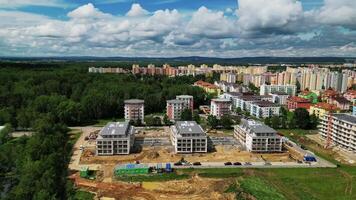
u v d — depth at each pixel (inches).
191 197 5772.6
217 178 6614.2
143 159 7790.4
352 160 7790.4
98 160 7687.0
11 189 5930.1
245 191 5876.0
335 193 5910.4
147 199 5693.9
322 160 7805.1
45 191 4869.6
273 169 7121.1
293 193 5890.8
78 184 6289.4
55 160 6343.5
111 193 5920.3
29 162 6058.1
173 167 7199.8
